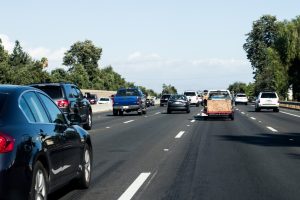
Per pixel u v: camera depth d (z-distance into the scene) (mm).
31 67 102062
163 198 7754
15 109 6031
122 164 11602
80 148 8031
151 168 10938
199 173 10180
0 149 5375
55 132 6793
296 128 23375
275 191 8250
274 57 78125
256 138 18172
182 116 37062
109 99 74438
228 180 9336
